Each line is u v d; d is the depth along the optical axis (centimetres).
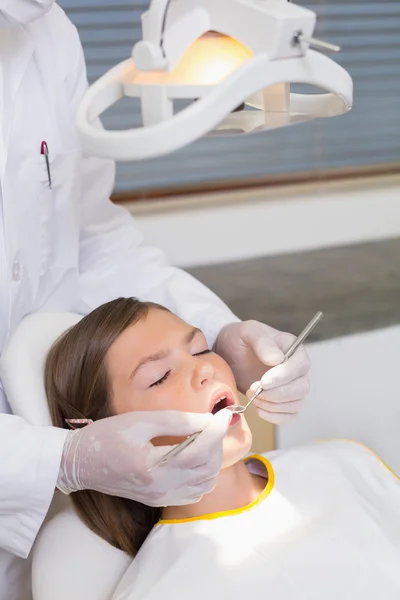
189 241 228
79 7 246
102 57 250
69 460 95
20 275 116
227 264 214
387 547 104
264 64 72
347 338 146
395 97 283
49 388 113
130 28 252
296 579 98
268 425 141
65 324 122
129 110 251
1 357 113
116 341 110
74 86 131
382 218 245
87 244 139
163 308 117
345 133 279
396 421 154
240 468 113
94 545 109
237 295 185
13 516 100
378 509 117
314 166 278
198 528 107
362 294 180
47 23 127
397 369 151
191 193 260
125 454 92
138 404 106
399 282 187
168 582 100
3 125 114
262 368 122
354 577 99
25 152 118
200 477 93
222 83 71
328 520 107
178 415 95
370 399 151
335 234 237
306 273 201
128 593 100
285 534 105
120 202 252
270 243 229
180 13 77
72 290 133
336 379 147
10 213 113
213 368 108
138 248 143
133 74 80
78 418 111
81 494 111
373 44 278
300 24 73
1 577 113
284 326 160
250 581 98
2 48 117
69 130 129
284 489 113
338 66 79
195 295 135
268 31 73
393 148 286
